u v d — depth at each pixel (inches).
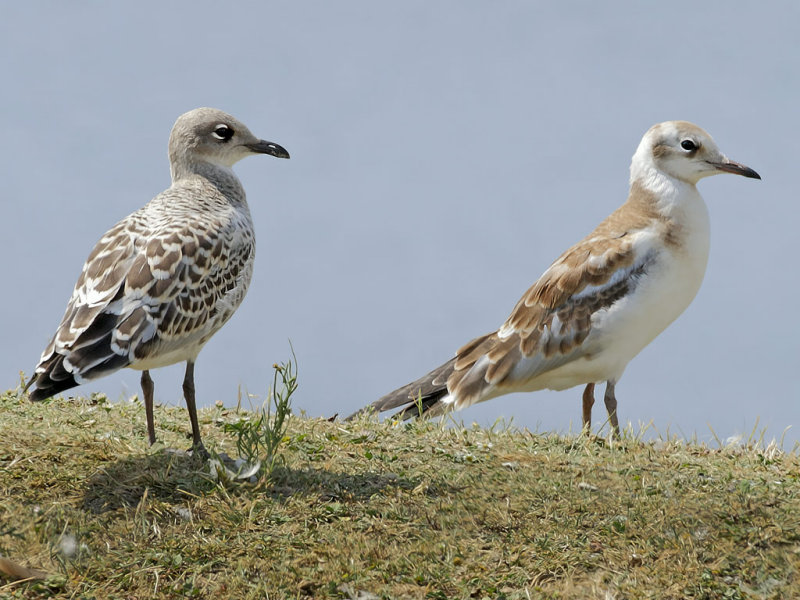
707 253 620.7
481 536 416.5
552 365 614.2
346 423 554.9
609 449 531.2
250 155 542.3
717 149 615.8
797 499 452.1
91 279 439.5
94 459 450.6
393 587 383.6
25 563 374.9
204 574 382.6
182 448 482.3
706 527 423.5
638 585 388.8
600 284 606.2
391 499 437.1
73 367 411.5
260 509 421.1
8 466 435.2
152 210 476.4
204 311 454.3
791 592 386.9
